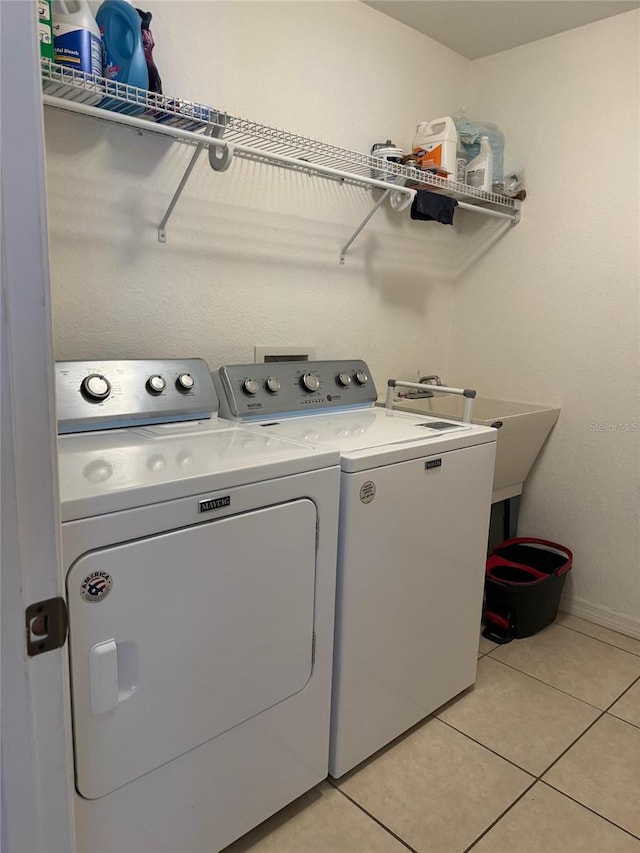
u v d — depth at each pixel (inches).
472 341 109.0
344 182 87.8
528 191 98.3
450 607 70.7
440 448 64.4
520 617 90.3
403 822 57.4
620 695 77.7
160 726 44.8
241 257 77.8
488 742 68.5
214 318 76.5
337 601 57.7
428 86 97.7
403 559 62.7
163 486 42.0
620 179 87.2
